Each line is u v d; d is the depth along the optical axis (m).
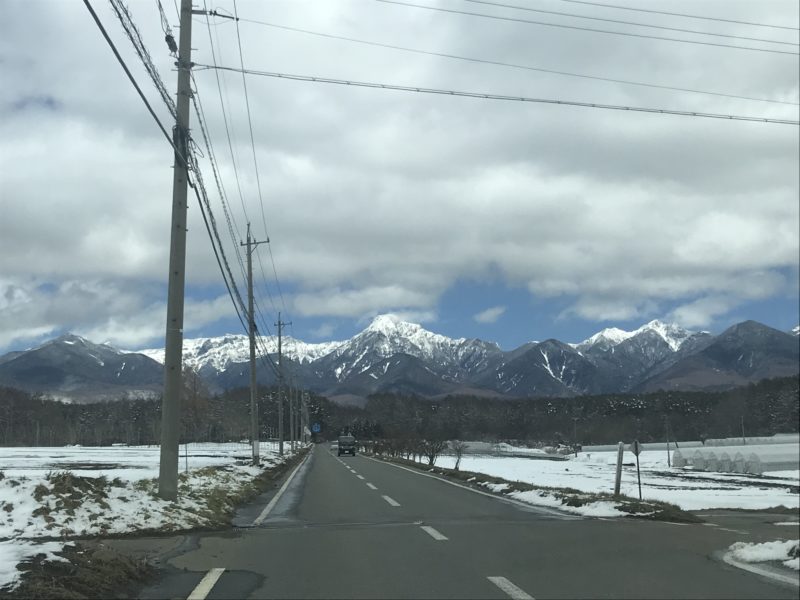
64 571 7.32
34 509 11.38
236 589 7.35
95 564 7.68
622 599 6.80
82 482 13.16
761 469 49.12
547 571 8.23
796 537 12.07
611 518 14.14
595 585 7.45
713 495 29.19
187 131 15.20
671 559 9.08
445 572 8.20
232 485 20.09
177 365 14.82
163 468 14.32
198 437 98.00
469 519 13.86
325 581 7.73
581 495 18.08
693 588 7.30
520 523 13.08
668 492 30.95
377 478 29.12
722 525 14.49
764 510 20.86
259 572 8.27
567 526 12.59
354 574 8.11
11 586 6.45
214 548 10.02
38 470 26.88
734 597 6.89
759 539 11.35
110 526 11.34
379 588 7.36
